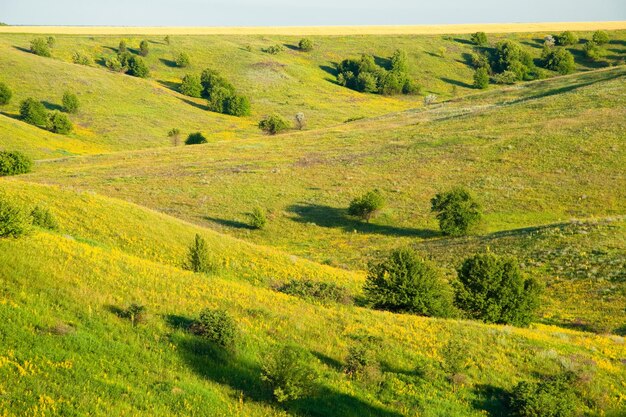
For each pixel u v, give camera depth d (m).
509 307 26.06
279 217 56.62
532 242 41.41
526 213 53.25
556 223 45.75
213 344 16.34
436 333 20.41
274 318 19.50
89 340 14.68
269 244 49.81
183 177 70.31
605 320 27.88
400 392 15.81
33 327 14.48
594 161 63.38
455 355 17.66
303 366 15.12
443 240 48.47
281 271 32.94
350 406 14.75
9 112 106.44
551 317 29.23
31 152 87.00
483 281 26.28
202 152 88.50
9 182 36.38
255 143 95.12
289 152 85.56
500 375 17.39
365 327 20.12
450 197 50.44
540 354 18.84
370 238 51.03
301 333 18.78
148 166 77.75
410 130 92.50
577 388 16.53
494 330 21.22
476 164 67.81
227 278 29.77
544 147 69.44
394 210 57.28
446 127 89.44
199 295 20.55
